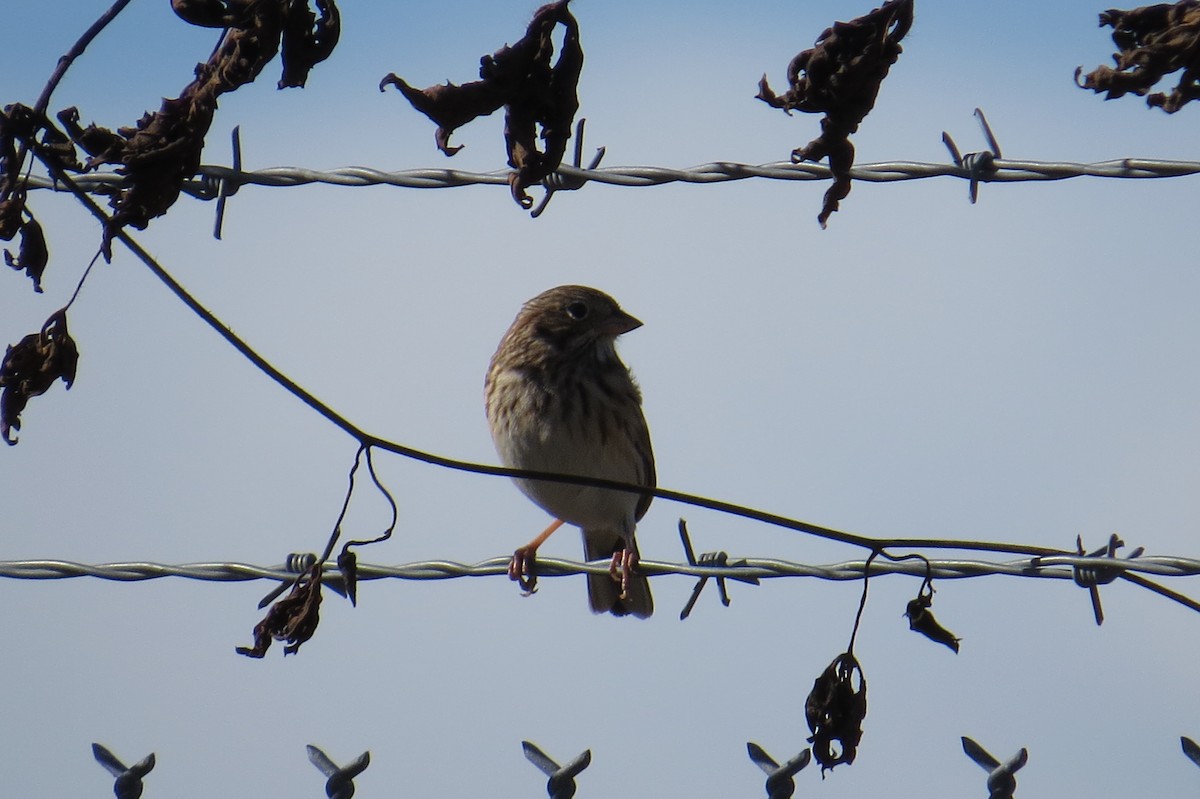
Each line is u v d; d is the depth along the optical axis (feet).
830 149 22.33
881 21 21.44
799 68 21.89
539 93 22.22
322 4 22.79
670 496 25.05
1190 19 22.15
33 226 23.38
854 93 21.72
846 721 25.62
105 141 22.45
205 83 22.54
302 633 24.27
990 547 26.09
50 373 23.67
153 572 33.73
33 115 22.59
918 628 26.30
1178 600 27.22
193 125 22.45
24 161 23.06
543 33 22.00
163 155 22.38
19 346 23.66
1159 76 22.33
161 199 22.67
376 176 34.37
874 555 25.82
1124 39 22.61
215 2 22.09
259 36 22.11
